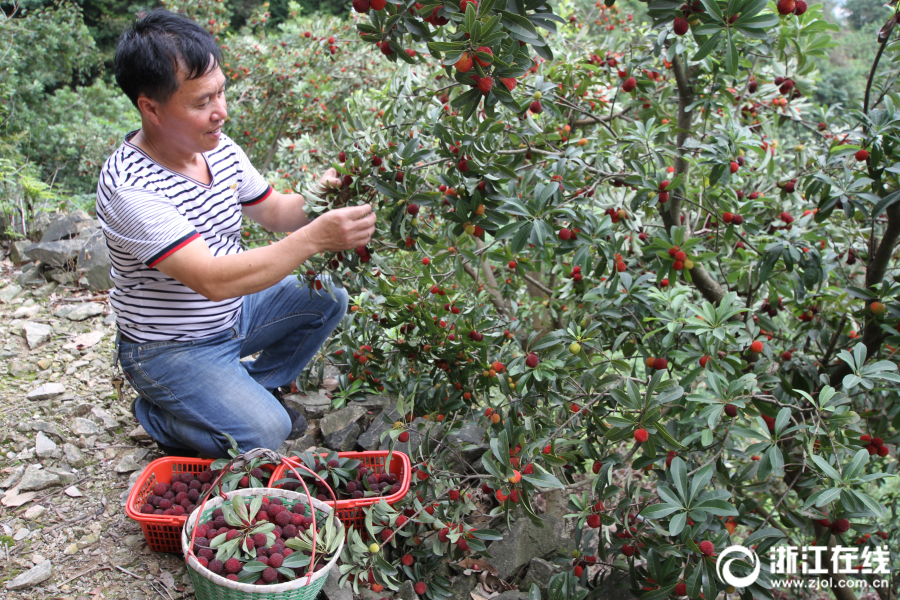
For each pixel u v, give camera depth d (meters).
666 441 1.64
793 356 2.38
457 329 2.16
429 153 1.84
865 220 2.49
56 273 3.24
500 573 1.95
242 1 13.84
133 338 1.79
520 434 1.70
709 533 1.57
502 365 2.04
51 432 2.23
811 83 2.54
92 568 1.69
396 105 2.09
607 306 2.09
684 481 1.53
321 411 2.46
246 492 1.65
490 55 1.38
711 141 2.42
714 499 1.49
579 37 3.28
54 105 8.31
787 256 2.12
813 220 2.31
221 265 1.60
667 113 2.92
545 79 2.60
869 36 13.09
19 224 3.63
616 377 1.84
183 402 1.80
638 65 2.54
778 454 1.58
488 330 2.32
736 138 2.23
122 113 9.40
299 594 1.39
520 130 2.21
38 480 2.00
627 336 2.14
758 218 2.66
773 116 2.91
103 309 3.04
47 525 1.84
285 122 5.50
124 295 1.76
